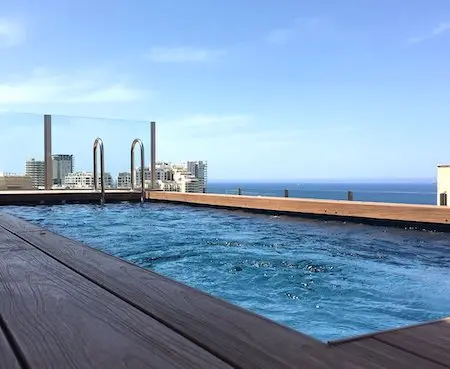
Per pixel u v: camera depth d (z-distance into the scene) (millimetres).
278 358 940
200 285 4062
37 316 1253
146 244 6191
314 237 6539
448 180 8805
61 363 926
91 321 1205
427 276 4285
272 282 4129
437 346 1009
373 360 928
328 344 1022
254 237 6668
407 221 7051
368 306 3408
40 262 2104
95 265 2031
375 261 4930
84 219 9336
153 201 13688
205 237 6750
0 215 4949
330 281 4145
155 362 926
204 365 908
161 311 1291
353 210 7863
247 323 1176
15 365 925
